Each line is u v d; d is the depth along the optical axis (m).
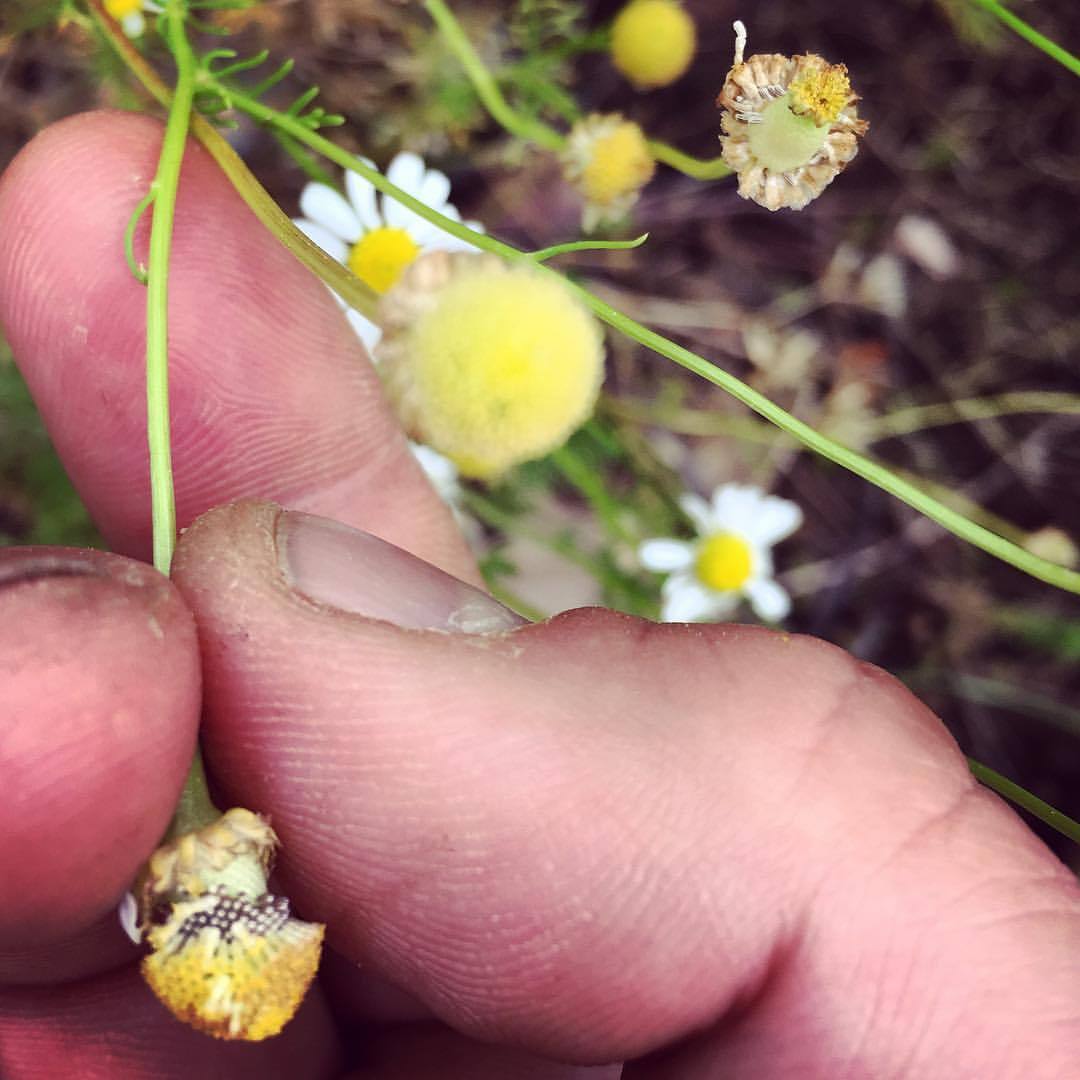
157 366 0.06
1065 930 0.06
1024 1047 0.06
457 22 0.12
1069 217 0.15
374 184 0.07
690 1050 0.06
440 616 0.06
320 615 0.06
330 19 0.12
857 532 0.15
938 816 0.06
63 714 0.05
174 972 0.05
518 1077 0.08
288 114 0.08
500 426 0.06
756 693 0.06
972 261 0.15
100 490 0.08
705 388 0.15
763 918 0.06
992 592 0.15
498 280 0.06
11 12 0.09
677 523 0.12
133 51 0.08
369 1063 0.08
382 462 0.09
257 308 0.08
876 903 0.06
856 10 0.15
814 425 0.15
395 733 0.06
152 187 0.06
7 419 0.11
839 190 0.15
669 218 0.15
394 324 0.06
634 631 0.06
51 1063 0.07
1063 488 0.15
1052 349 0.15
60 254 0.07
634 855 0.06
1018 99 0.15
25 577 0.05
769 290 0.15
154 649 0.05
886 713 0.06
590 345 0.06
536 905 0.06
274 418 0.08
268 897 0.05
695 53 0.15
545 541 0.11
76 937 0.07
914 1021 0.06
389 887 0.06
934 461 0.15
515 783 0.06
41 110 0.12
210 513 0.06
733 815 0.06
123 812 0.05
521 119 0.10
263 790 0.06
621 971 0.06
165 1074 0.07
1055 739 0.14
